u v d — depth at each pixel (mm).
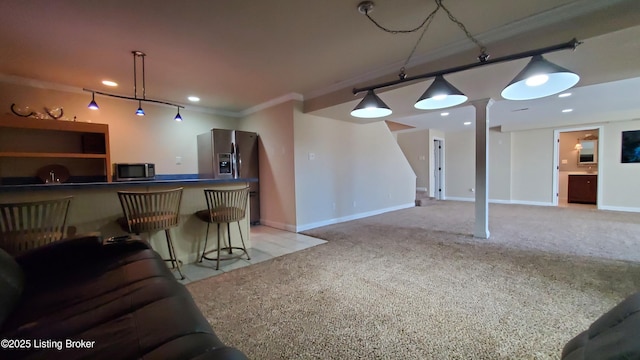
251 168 5113
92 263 1650
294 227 4578
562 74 1768
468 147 8508
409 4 2098
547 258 3064
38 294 1278
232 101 4832
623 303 897
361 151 5793
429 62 3004
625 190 6188
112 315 1073
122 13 2135
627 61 2496
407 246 3605
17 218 2012
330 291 2305
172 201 2736
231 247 3230
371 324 1820
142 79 3619
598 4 2064
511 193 7750
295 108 4512
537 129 7285
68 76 3479
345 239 4008
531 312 1938
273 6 2096
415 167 8633
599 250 3336
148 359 775
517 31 2432
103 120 4176
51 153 3377
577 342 934
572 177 7797
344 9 2152
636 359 629
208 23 2316
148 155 4602
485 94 3596
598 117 6160
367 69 3416
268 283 2484
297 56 3008
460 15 2256
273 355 1530
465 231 4410
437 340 1646
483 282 2439
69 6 2020
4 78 3406
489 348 1569
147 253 1804
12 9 2035
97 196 2484
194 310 1124
